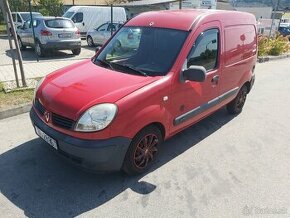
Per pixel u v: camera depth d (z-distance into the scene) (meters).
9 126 4.91
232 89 5.39
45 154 4.10
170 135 4.04
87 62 4.38
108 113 3.12
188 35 4.00
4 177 3.59
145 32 4.33
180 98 3.93
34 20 12.41
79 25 19.98
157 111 3.56
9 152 4.12
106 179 3.65
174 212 3.18
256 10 30.28
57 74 3.99
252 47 5.87
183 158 4.27
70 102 3.24
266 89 8.27
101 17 20.62
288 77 9.98
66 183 3.54
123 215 3.10
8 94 5.95
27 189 3.40
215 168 4.06
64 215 3.05
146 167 3.83
